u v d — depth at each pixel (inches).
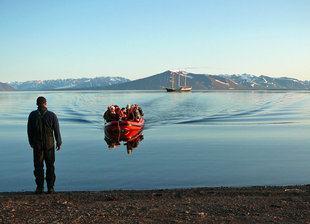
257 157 456.1
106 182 325.1
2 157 458.9
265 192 259.9
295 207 212.4
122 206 218.7
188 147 545.6
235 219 187.5
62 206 221.5
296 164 409.4
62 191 284.8
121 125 722.2
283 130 764.6
